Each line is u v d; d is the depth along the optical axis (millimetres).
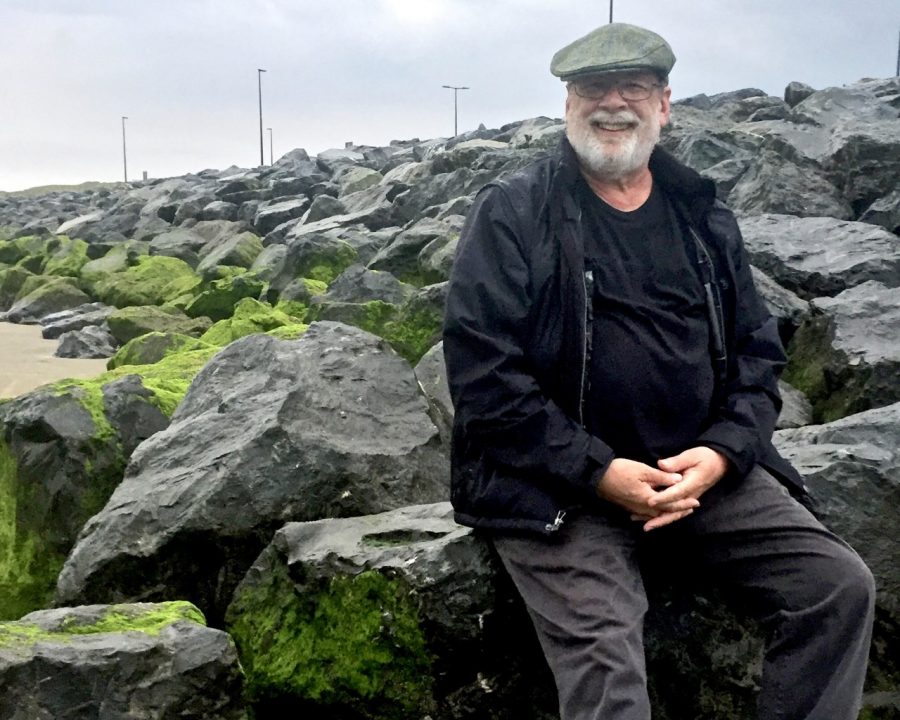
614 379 1633
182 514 2137
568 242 1643
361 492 2215
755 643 1832
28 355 6359
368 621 1818
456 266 1657
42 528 2523
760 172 5441
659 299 1680
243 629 1962
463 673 1784
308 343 2533
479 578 1749
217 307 6781
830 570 1549
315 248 6586
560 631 1520
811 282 3822
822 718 1487
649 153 1697
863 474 1957
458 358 1628
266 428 2211
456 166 9305
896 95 6551
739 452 1639
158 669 1635
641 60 1645
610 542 1613
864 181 5168
